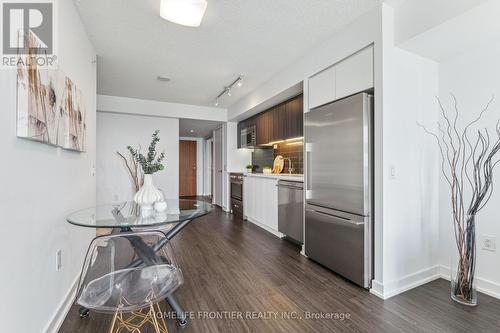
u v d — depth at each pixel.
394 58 2.02
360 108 2.09
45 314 1.43
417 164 2.16
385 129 1.96
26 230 1.23
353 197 2.17
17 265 1.14
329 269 2.47
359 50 2.17
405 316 1.71
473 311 1.76
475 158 2.07
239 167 5.79
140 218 1.69
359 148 2.10
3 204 1.04
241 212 4.89
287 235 3.33
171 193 5.20
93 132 2.67
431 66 2.26
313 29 2.36
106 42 2.60
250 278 2.28
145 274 1.36
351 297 1.96
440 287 2.13
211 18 2.18
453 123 2.21
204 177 8.77
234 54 2.89
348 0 1.94
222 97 4.71
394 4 1.98
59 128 1.58
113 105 4.64
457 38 1.89
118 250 1.37
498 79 1.94
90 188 2.53
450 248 2.24
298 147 4.16
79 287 1.20
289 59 3.02
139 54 2.88
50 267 1.50
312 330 1.57
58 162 1.65
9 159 1.09
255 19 2.19
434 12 1.75
